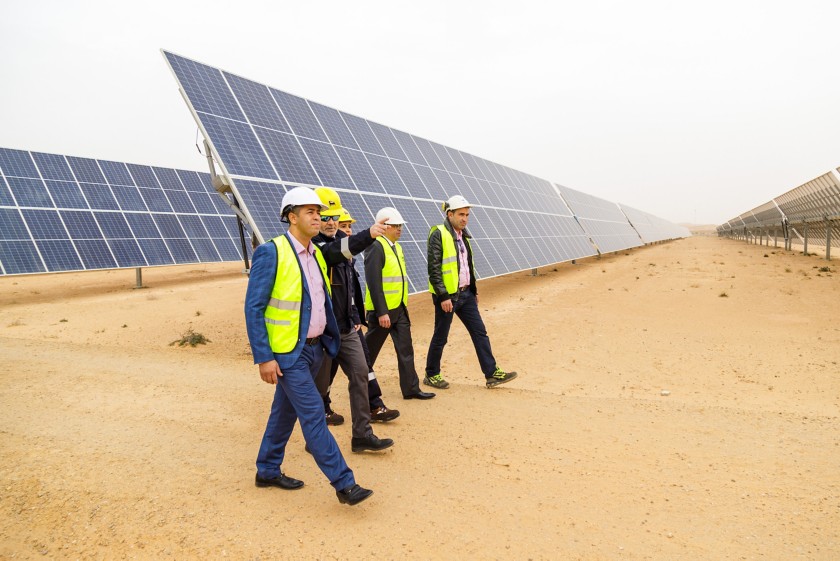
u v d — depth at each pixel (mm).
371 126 15078
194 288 18922
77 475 4113
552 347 9289
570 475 4184
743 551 3078
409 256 11266
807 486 3922
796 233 38812
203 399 6336
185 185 24953
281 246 3551
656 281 18422
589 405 6094
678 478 4109
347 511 3600
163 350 9344
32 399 6164
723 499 3746
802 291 14727
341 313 4527
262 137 10281
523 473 4227
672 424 5406
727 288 15828
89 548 3131
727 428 5262
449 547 3141
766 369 7617
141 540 3217
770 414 5691
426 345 9734
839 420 5473
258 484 3949
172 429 5266
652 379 7352
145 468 4293
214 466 4371
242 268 30594
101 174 21516
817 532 3271
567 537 3252
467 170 19641
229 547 3141
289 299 3492
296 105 12281
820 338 9266
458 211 6445
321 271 3846
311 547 3143
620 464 4395
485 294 16578
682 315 11867
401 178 14219
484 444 4863
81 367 7824
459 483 4043
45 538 3234
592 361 8344
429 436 5070
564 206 32031
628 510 3602
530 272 23484
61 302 15312
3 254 15617
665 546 3141
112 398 6289
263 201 9031
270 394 6602
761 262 25562
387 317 5711
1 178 17922
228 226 24531
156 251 20000
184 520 3459
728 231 100750
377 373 7828
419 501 3744
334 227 4809
